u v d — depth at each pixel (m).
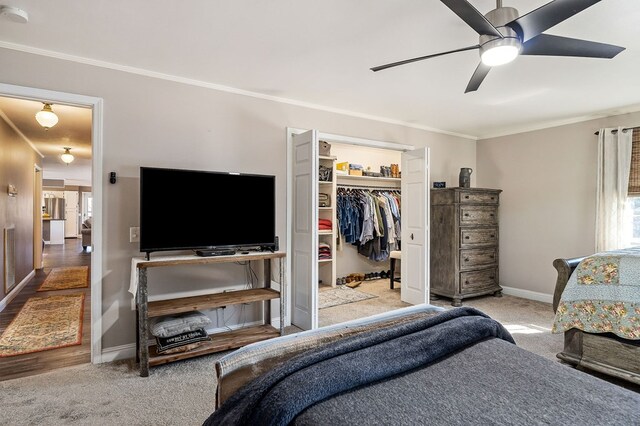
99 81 2.85
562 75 3.09
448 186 5.25
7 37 2.46
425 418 0.93
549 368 1.23
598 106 3.98
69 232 14.60
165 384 2.45
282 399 0.97
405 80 3.25
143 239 2.73
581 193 4.45
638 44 2.49
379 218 5.77
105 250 2.87
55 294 5.04
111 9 2.12
